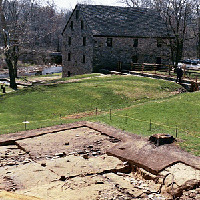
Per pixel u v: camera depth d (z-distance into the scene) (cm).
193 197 843
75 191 867
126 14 4516
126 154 1145
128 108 2161
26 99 2569
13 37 3912
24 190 876
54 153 1216
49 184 914
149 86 2939
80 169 1035
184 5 3788
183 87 2947
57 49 9106
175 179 923
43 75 5516
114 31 4156
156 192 894
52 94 2702
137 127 1559
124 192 883
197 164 1016
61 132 1538
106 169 1038
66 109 2314
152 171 1001
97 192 863
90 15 4256
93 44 4053
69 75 4788
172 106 2012
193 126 1566
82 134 1494
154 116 1783
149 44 4359
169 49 4444
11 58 3994
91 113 2184
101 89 2819
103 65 4166
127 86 2936
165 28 4425
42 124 1773
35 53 4469
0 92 3588
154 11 4659
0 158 1177
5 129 1689
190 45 5588
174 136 1362
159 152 1127
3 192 819
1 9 3672
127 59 4300
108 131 1495
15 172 1012
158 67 4412
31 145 1324
